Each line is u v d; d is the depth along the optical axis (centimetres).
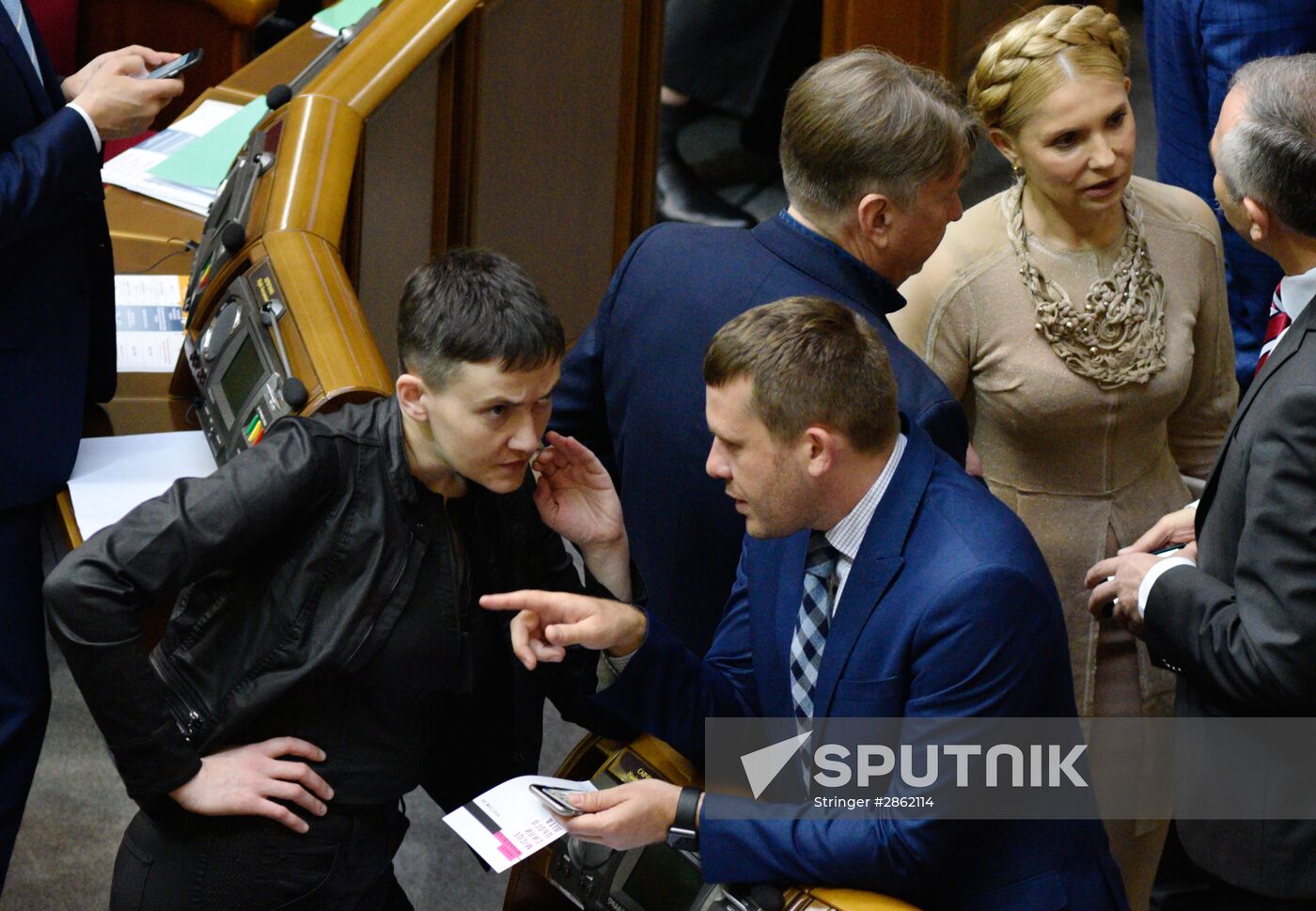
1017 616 744
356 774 848
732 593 909
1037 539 1079
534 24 1502
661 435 948
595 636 802
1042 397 1036
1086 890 798
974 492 782
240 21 1847
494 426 763
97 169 1027
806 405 738
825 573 817
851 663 776
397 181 1330
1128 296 1024
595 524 897
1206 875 1020
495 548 845
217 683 809
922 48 1822
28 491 1051
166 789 801
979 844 787
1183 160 1355
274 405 961
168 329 1294
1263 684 824
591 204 1686
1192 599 885
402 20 1329
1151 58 1372
